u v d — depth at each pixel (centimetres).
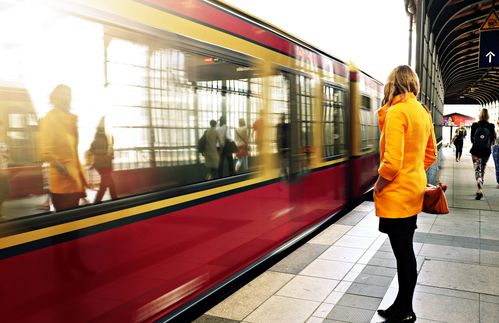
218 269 405
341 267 506
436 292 422
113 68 283
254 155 466
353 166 857
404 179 330
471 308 385
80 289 262
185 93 351
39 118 238
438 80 2703
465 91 6425
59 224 249
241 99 436
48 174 243
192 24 359
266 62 489
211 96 386
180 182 348
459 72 3875
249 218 458
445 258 528
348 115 827
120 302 292
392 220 337
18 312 228
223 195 407
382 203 336
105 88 278
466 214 790
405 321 346
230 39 415
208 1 382
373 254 555
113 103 284
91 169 269
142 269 310
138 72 303
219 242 404
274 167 512
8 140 223
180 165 348
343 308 392
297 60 578
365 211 851
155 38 318
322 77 677
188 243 359
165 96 329
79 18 260
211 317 380
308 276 478
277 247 525
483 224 710
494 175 1442
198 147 369
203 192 376
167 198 332
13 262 226
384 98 344
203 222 379
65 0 251
